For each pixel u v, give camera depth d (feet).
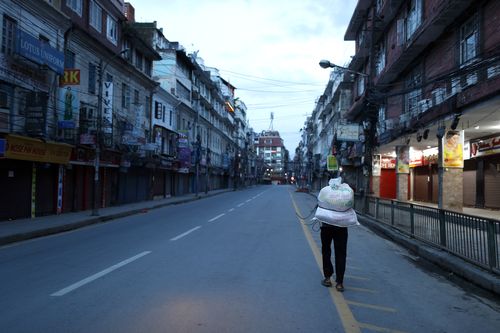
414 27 62.69
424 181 88.12
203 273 23.34
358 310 17.22
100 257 28.50
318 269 24.97
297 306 17.44
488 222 22.13
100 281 21.30
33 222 50.06
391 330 14.99
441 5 47.83
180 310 16.55
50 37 59.41
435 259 28.14
